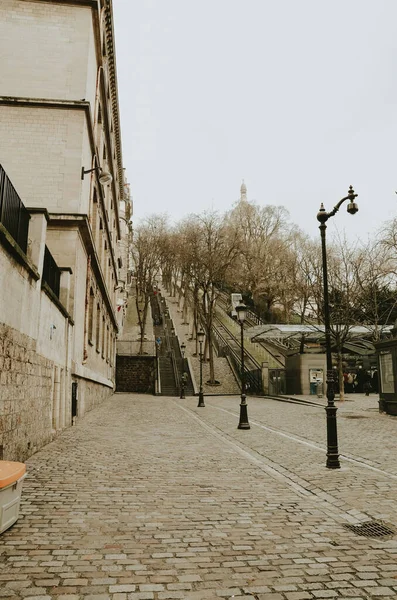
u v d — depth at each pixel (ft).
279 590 12.07
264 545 15.31
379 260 112.68
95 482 23.52
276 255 195.11
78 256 55.47
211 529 16.88
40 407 33.50
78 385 55.88
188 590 12.00
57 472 25.59
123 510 18.95
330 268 121.08
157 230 193.77
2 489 15.66
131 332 178.91
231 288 215.92
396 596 11.82
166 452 32.91
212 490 22.53
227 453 33.19
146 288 193.06
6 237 24.07
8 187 27.48
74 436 40.24
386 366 61.77
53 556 14.05
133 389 138.82
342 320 101.24
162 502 20.24
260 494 22.00
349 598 11.68
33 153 57.06
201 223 154.92
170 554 14.40
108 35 77.92
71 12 61.41
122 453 32.01
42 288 33.91
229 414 66.33
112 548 14.82
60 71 59.82
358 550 14.97
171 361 145.18
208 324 140.87
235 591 11.97
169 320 204.95
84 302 61.98
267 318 197.26
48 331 36.42
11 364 26.23
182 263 160.25
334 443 28.68
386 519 18.12
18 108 58.03
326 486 23.56
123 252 215.51
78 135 58.03
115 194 132.05
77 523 17.19
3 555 14.02
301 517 18.49
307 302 166.50
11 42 59.88
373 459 31.24
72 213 53.88
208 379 132.57
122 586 12.13
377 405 77.25
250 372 127.54
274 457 32.07
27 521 17.28
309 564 13.79
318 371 107.04
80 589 11.90
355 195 30.66
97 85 72.08
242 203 231.09
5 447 25.05
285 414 65.87
